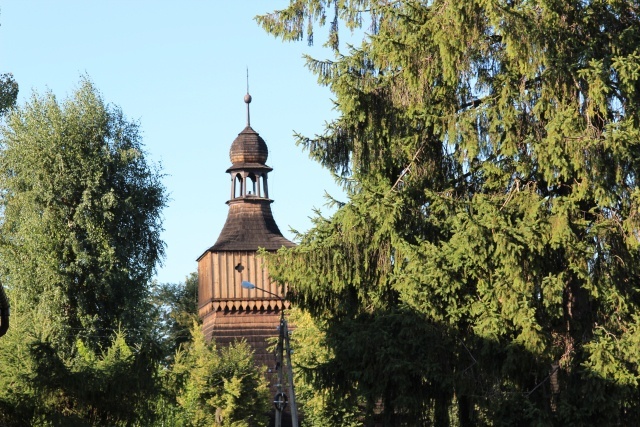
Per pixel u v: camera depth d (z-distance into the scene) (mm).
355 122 34844
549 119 31719
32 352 35000
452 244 32344
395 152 35156
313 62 35219
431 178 35375
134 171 68562
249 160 94500
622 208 32219
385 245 34875
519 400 32125
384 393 33938
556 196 33125
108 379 35781
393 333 33219
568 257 31625
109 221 65812
